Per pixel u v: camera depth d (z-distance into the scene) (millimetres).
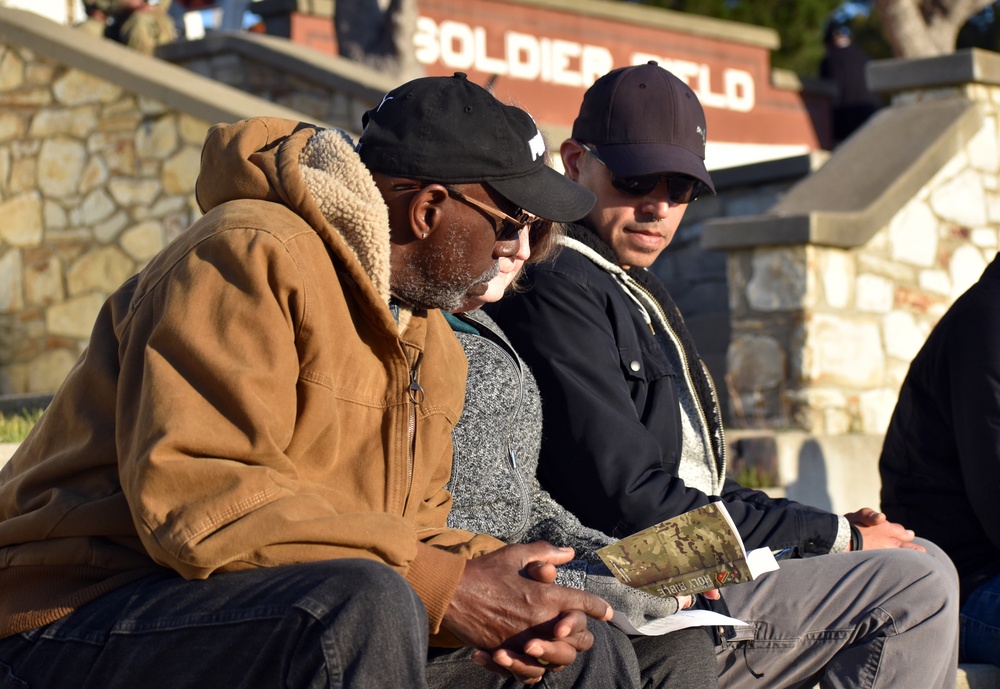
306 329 2221
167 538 1993
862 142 7242
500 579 2217
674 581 2441
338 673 1902
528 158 2527
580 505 3072
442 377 2590
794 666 3205
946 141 6969
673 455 3297
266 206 2305
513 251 2572
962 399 3869
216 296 2164
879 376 6570
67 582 2178
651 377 3297
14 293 8883
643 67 3600
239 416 2082
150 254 8445
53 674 2115
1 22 8898
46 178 8797
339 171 2354
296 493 2084
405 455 2389
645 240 3527
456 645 2328
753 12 18469
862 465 6121
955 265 7023
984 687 3799
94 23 11922
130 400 2145
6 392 8891
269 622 1962
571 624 2178
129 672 2043
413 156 2424
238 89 11383
